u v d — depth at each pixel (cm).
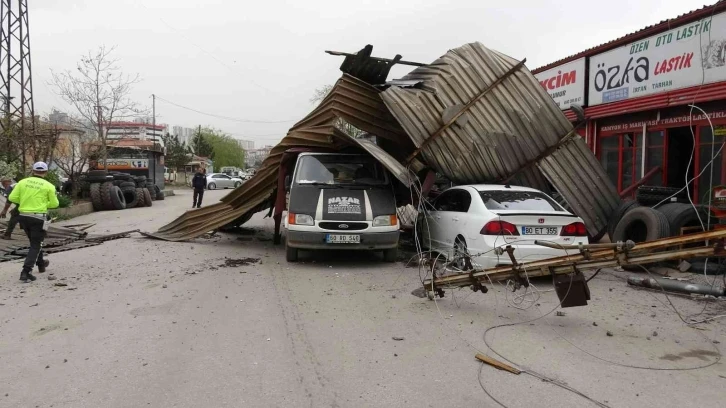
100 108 2778
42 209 824
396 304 676
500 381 437
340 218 910
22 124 2170
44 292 741
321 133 1068
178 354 498
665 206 915
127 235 1335
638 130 1303
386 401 401
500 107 1033
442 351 507
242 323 594
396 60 1052
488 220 786
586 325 588
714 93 1041
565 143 1045
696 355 496
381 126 1105
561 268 560
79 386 428
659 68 1189
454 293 734
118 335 553
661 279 759
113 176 2430
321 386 427
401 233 1234
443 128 1007
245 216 1243
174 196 3616
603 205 1040
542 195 885
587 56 1441
